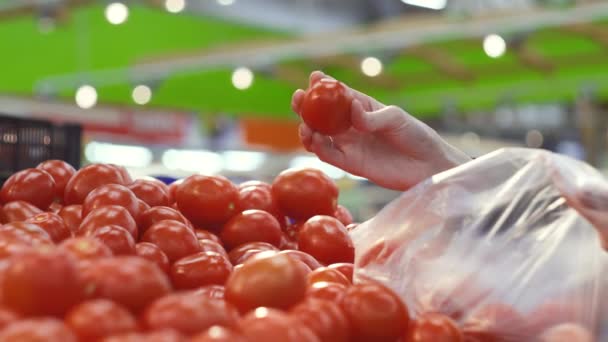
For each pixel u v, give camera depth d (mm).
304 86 10430
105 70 9586
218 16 10750
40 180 1739
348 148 1670
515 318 1154
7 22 9352
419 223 1294
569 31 7727
